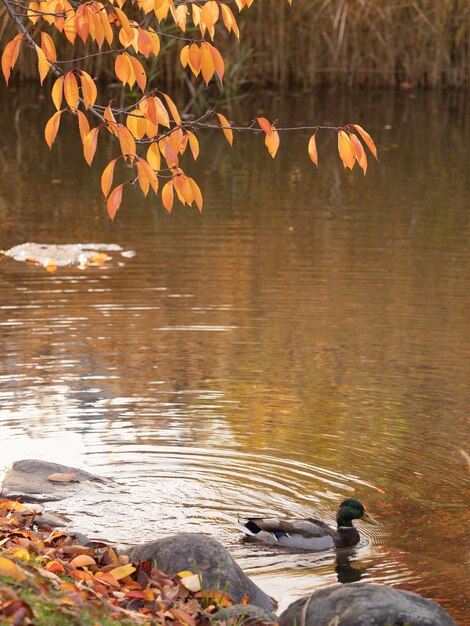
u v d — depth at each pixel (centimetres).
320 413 970
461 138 2275
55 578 562
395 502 807
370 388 1027
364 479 846
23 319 1218
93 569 630
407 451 895
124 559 651
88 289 1327
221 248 1502
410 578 688
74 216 1697
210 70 627
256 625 576
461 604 647
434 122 2431
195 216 1688
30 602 504
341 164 2081
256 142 2308
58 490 812
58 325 1199
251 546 741
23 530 688
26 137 2317
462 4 2728
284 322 1211
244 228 1609
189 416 963
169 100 613
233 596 632
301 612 582
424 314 1233
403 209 1717
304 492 823
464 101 2661
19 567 543
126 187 1903
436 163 2058
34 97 2719
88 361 1095
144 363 1090
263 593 656
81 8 593
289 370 1074
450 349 1127
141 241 1545
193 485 830
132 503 798
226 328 1192
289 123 2397
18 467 841
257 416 963
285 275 1375
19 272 1402
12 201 1792
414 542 744
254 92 2741
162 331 1184
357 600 579
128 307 1259
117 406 981
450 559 715
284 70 2792
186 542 666
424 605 586
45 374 1059
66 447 895
